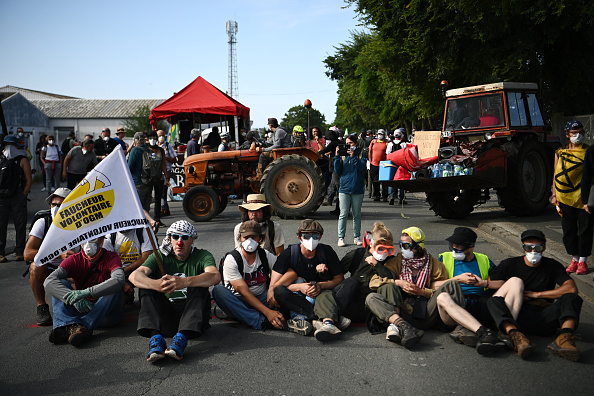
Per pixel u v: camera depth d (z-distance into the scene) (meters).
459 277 4.94
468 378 3.99
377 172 14.52
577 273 6.29
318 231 5.11
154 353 4.30
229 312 5.21
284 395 3.77
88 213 4.93
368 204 14.16
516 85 11.19
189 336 4.70
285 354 4.54
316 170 11.27
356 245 8.73
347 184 8.50
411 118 32.09
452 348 4.60
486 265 5.10
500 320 4.45
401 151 10.32
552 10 14.12
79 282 5.10
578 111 17.06
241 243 5.20
